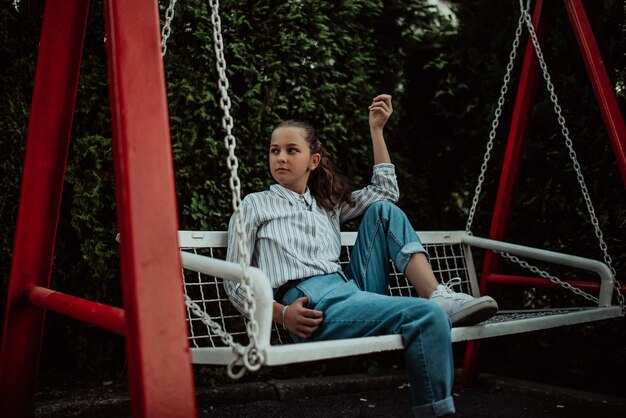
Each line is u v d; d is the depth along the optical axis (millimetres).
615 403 2592
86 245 2770
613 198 2896
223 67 1414
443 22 3680
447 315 1757
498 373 3350
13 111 2707
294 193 2133
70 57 1916
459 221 3590
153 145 1214
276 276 1956
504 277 2734
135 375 1125
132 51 1246
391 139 3559
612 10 2924
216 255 2955
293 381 2959
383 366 3348
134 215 1158
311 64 3160
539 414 2590
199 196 2869
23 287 1892
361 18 3469
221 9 2934
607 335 2859
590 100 3008
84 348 2859
